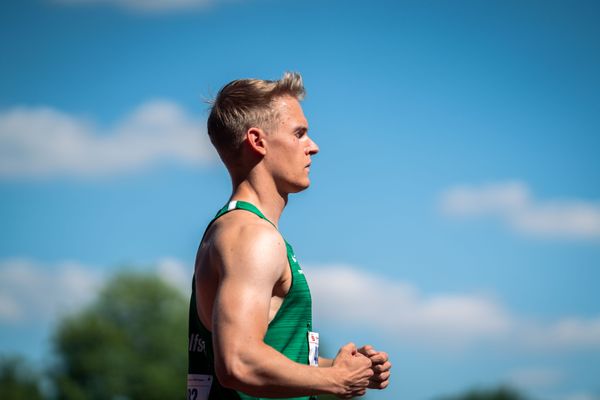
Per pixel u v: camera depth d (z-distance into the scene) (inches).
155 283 4099.4
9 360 3508.9
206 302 255.9
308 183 273.0
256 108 269.6
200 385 262.5
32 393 3467.0
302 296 258.7
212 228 262.4
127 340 3890.3
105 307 4005.9
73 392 3599.9
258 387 230.4
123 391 3725.4
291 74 275.9
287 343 253.9
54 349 3740.2
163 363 3956.7
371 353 277.6
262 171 269.0
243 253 242.2
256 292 238.2
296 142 271.0
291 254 263.3
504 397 2844.5
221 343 231.9
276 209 270.7
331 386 240.1
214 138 275.7
